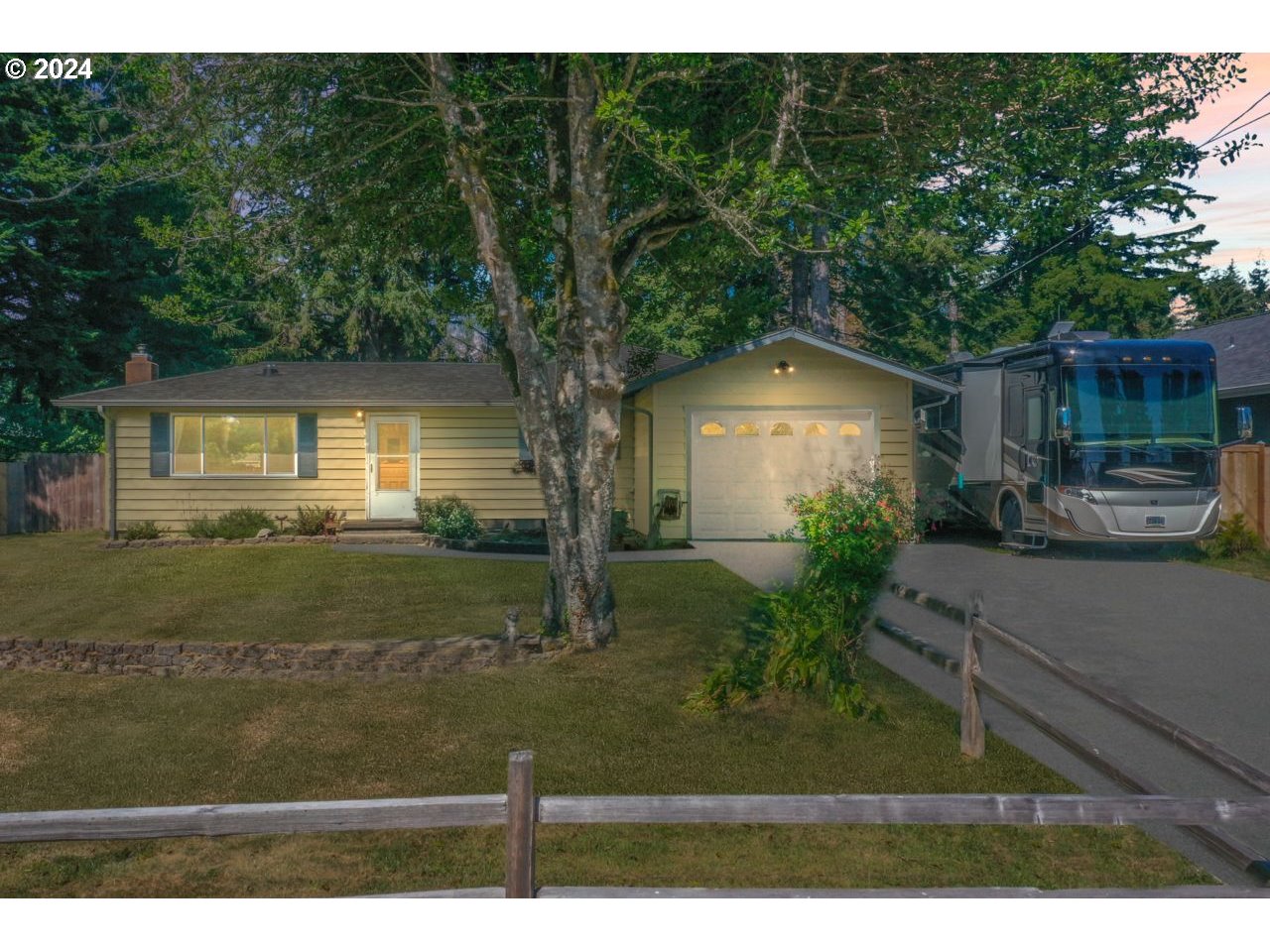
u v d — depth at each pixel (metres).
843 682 9.07
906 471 20.83
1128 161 15.77
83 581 16.52
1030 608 13.04
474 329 37.72
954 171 14.02
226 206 14.36
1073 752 6.33
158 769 7.81
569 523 11.23
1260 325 27.27
